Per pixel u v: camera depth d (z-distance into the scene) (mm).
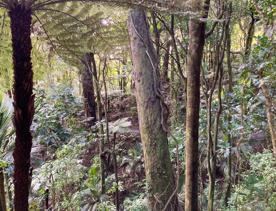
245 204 2711
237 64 3674
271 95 2514
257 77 2459
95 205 3188
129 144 4434
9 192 2861
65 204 3137
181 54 3322
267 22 2453
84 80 5340
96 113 5391
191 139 1685
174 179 2961
